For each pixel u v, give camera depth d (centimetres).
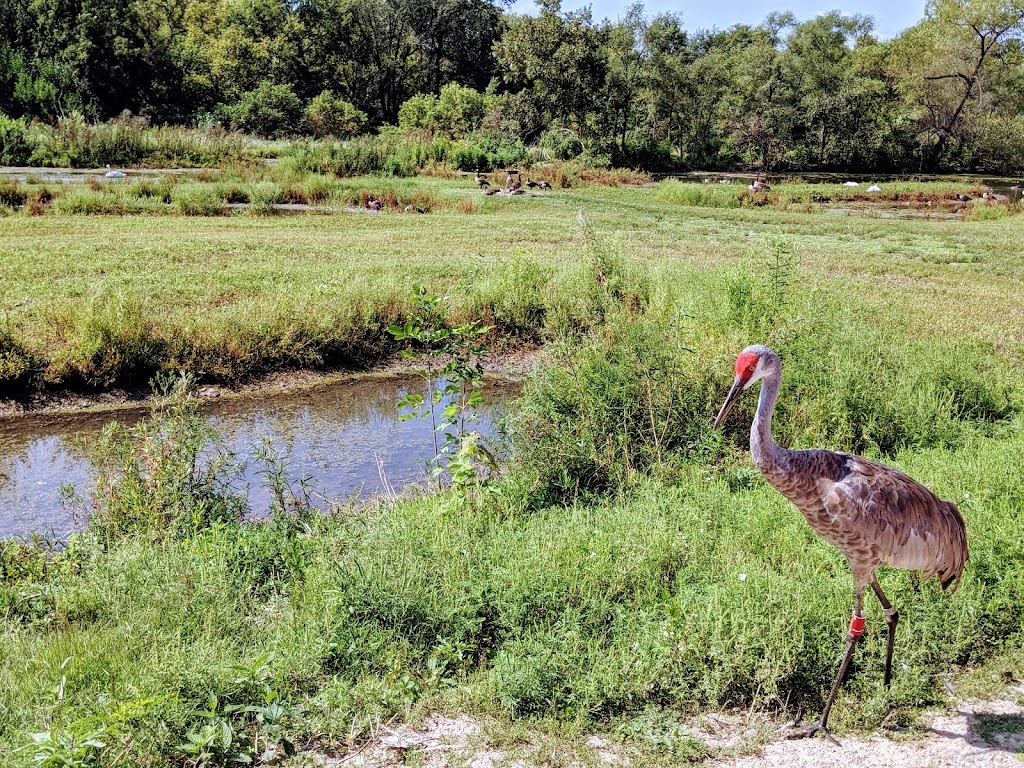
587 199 3641
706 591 552
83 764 394
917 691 483
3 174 3475
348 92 8131
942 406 930
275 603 584
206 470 873
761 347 475
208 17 7950
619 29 6775
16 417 1073
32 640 530
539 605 538
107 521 701
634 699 480
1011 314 1438
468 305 1426
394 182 3806
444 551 598
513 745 449
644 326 930
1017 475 702
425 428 1078
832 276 1802
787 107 6831
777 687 486
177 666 471
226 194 3030
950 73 6369
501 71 8712
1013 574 566
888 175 6381
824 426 880
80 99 5950
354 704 471
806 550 613
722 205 3731
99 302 1220
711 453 837
